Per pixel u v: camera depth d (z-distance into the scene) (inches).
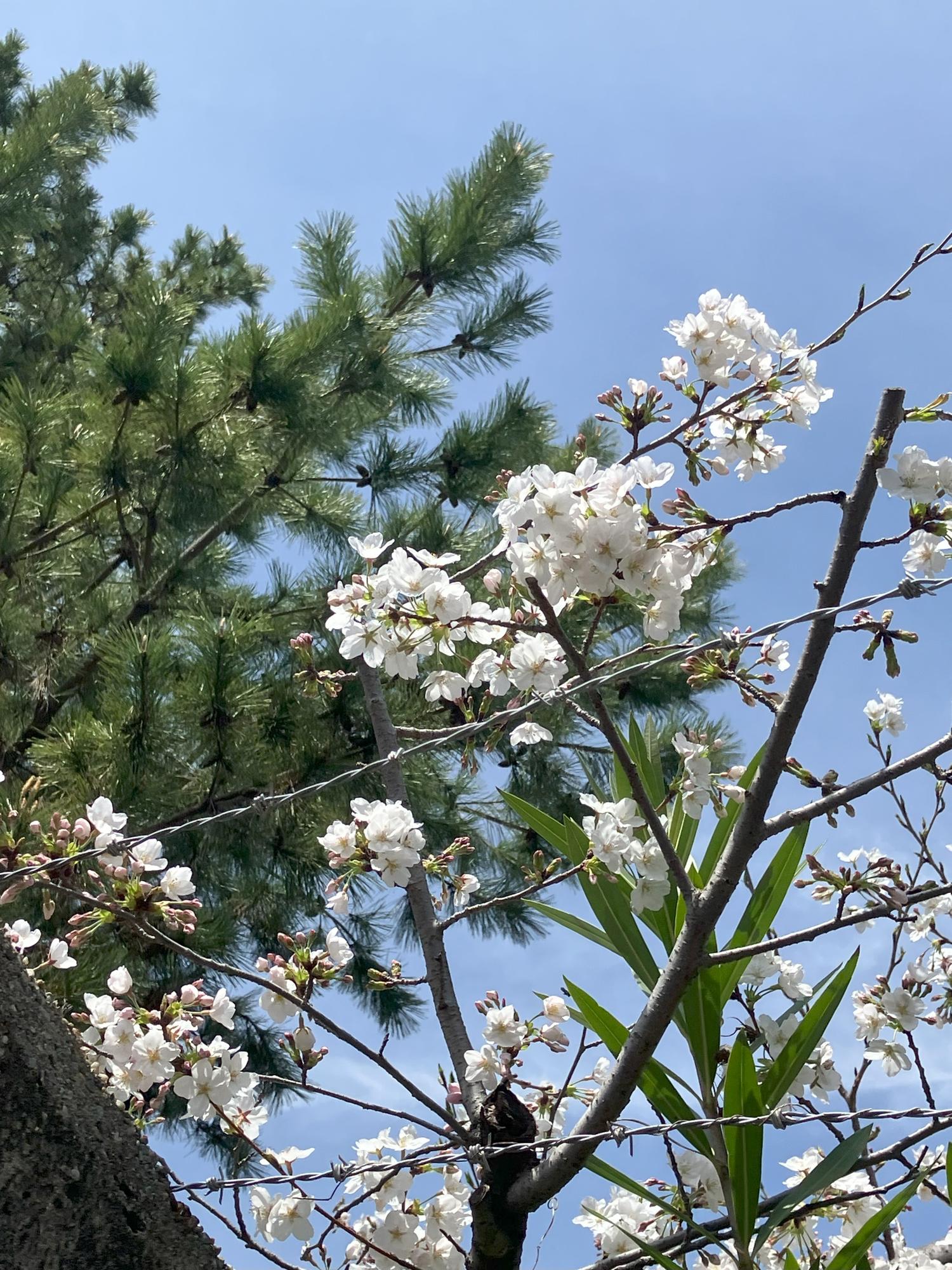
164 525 117.5
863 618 44.4
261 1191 48.6
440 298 139.2
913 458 42.9
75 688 117.2
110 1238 39.0
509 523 43.2
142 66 227.1
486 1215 46.0
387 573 45.4
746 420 47.6
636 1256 46.9
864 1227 45.5
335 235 134.1
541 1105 50.6
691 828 51.8
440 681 48.0
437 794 123.2
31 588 111.0
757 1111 46.9
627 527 42.5
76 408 122.8
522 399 135.1
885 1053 52.6
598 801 48.1
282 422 118.6
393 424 137.7
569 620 103.0
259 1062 124.1
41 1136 38.5
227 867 117.2
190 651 99.6
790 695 44.4
